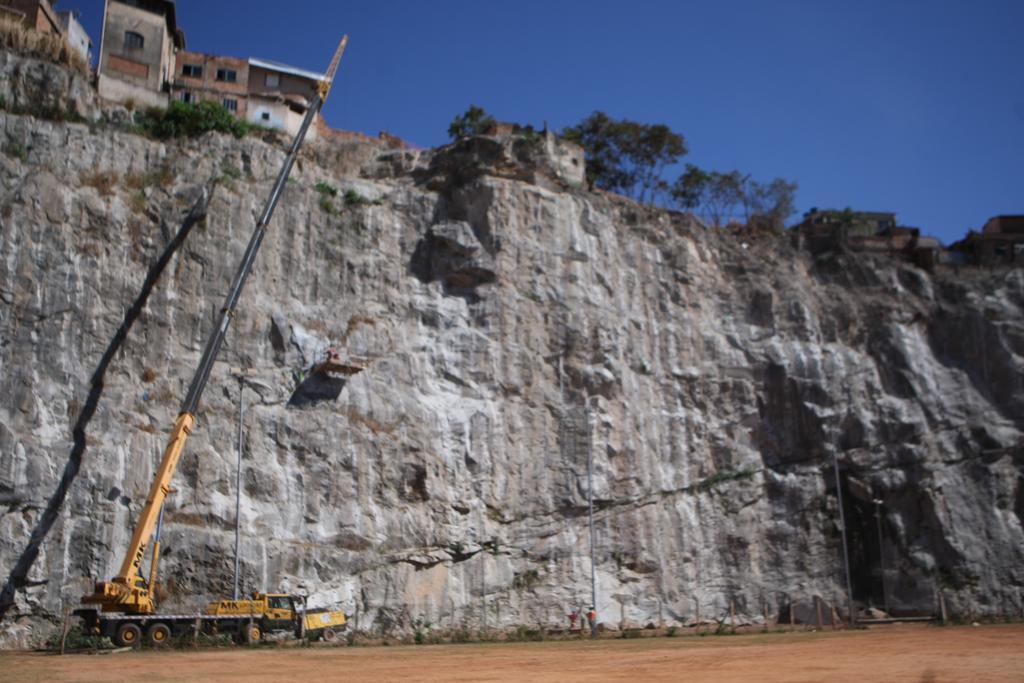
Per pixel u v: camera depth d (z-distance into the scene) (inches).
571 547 2053.4
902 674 880.3
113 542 1670.8
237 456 1815.9
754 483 2315.5
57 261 1811.0
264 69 2586.1
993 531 2364.7
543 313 2217.0
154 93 2196.1
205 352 1678.2
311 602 1763.0
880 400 2479.1
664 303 2415.1
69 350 1768.0
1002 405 2541.8
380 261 2144.4
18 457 1649.9
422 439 1982.0
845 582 2287.2
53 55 2073.1
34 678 921.5
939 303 2691.9
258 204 2048.5
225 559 1726.1
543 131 2539.4
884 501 2378.2
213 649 1408.7
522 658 1171.3
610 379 2207.2
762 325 2501.2
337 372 1962.4
